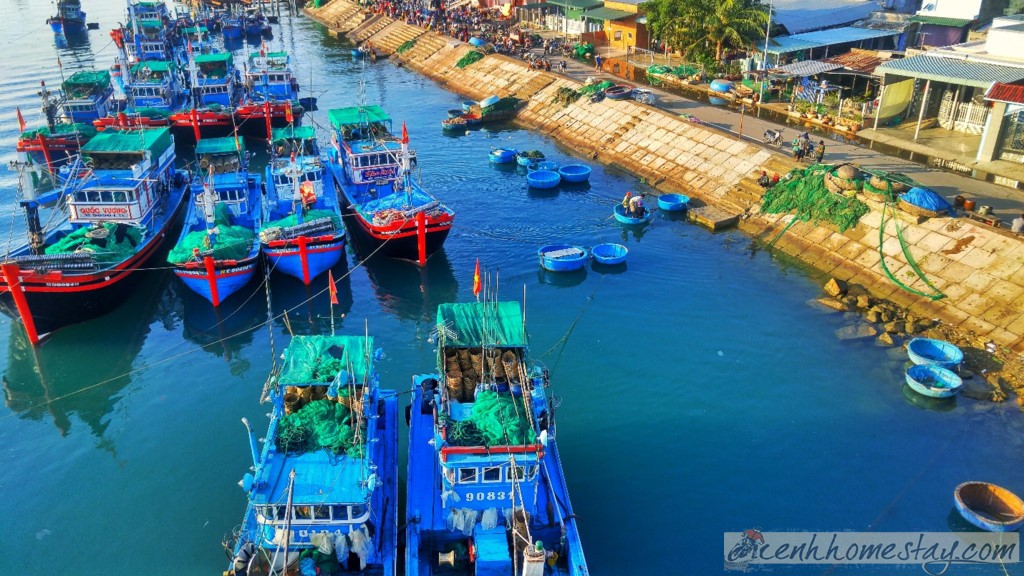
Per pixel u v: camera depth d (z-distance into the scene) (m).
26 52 130.25
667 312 49.72
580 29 111.75
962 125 67.88
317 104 98.88
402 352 46.88
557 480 31.33
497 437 28.88
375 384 34.69
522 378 32.12
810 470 36.25
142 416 41.69
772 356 44.84
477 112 89.94
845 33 86.75
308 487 27.67
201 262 49.91
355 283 55.50
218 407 42.38
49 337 48.97
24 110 95.88
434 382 36.59
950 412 39.69
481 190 70.44
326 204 59.91
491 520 29.06
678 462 36.88
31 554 32.59
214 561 32.09
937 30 89.38
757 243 58.34
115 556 32.41
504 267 56.44
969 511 32.53
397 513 31.19
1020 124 59.22
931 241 50.44
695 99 81.75
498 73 100.25
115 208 53.03
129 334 49.66
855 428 38.88
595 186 70.56
